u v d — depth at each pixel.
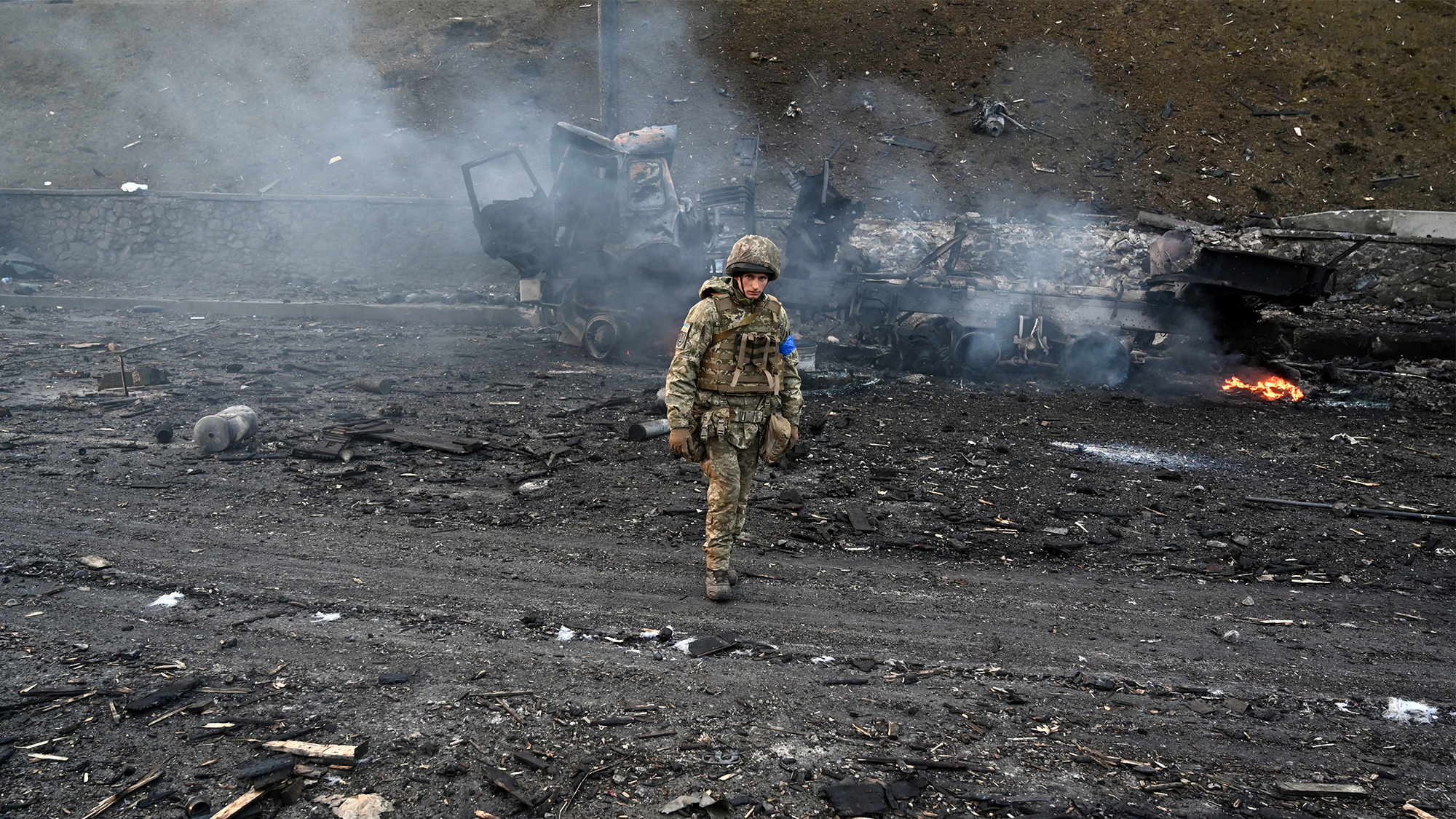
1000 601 4.41
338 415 7.84
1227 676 3.65
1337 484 6.67
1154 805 2.70
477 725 3.03
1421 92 20.80
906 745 3.00
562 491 6.00
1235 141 20.19
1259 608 4.43
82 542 4.79
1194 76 21.73
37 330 13.11
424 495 5.84
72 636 3.67
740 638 3.86
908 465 6.83
